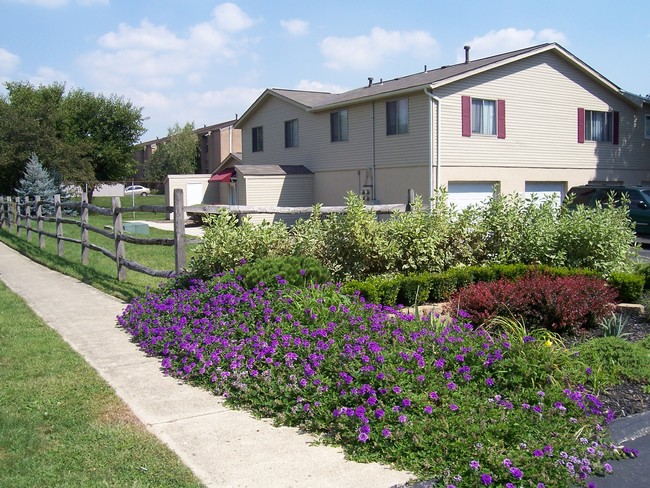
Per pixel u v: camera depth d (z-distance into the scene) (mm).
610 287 8852
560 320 7148
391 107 21250
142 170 78438
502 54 22406
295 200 25359
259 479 3895
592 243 9820
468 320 7242
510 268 9469
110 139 51719
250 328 6285
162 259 14531
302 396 4902
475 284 8836
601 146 24109
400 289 8695
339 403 4699
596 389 5238
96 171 52469
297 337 5742
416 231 9289
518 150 21656
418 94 20000
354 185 23188
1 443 4320
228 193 32312
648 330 7688
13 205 22281
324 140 24625
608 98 24188
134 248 16859
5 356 6469
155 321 7203
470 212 10094
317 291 6910
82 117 50562
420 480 3840
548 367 5145
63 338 7355
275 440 4492
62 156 35156
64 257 14938
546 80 22203
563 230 10039
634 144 25266
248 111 28906
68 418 4824
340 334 5738
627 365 5672
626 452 4254
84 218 13297
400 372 4805
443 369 5043
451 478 3764
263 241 8633
